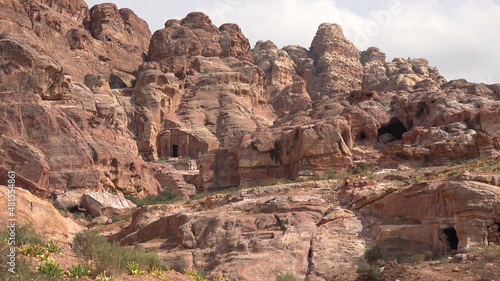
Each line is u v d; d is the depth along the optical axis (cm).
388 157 4262
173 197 6122
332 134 4450
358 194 3103
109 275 1772
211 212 3325
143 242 3456
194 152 8694
